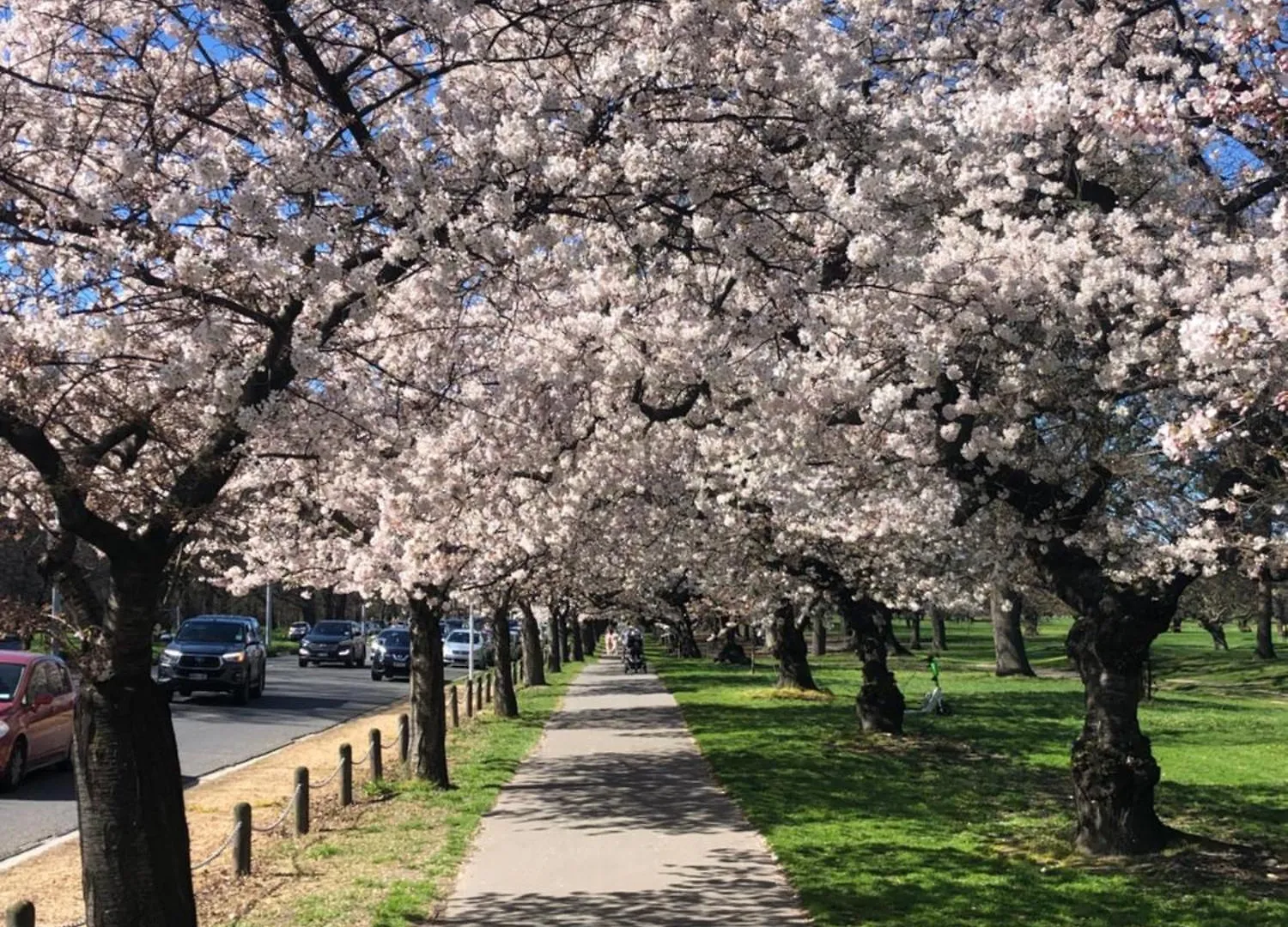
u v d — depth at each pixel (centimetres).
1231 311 673
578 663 4319
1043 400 936
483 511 968
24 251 571
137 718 534
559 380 875
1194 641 6406
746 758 1454
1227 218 845
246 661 2377
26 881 830
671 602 2545
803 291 764
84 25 594
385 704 2478
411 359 848
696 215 713
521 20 638
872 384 870
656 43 677
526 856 880
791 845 918
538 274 694
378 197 583
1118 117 648
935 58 952
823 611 2217
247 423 533
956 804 1130
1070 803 1142
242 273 557
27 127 617
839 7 862
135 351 621
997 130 728
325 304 594
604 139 678
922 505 1087
